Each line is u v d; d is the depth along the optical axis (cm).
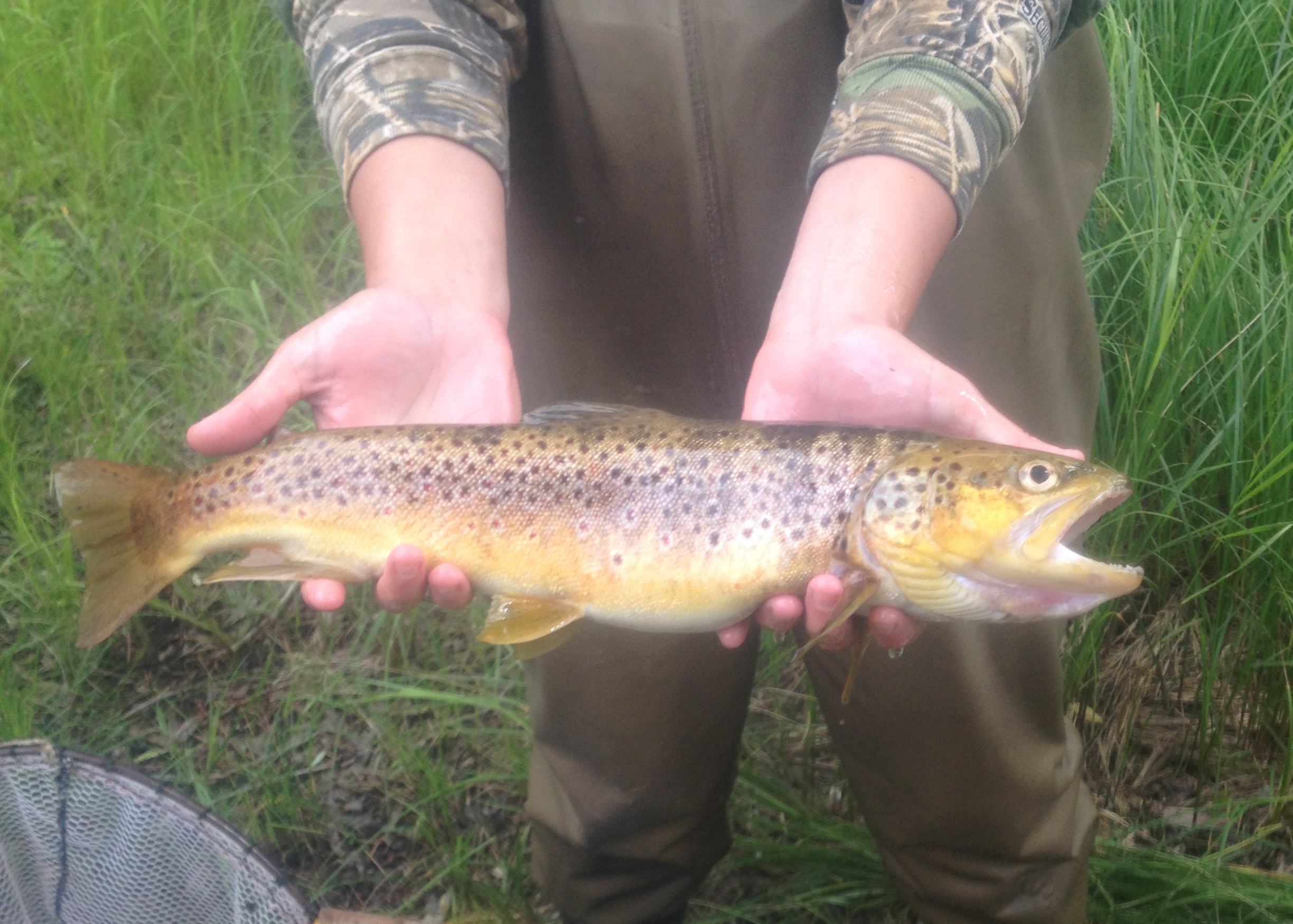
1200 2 103
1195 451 85
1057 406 59
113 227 120
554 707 67
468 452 55
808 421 55
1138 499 82
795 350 53
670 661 64
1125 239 85
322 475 56
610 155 59
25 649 90
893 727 61
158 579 57
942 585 53
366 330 55
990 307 56
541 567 55
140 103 132
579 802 68
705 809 70
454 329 56
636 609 55
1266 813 78
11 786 54
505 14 58
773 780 80
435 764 84
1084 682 84
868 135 51
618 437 55
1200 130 99
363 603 91
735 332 62
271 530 56
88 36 136
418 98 56
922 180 50
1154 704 85
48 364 103
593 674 65
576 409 57
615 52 57
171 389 105
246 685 90
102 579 57
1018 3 51
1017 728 60
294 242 110
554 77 59
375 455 56
